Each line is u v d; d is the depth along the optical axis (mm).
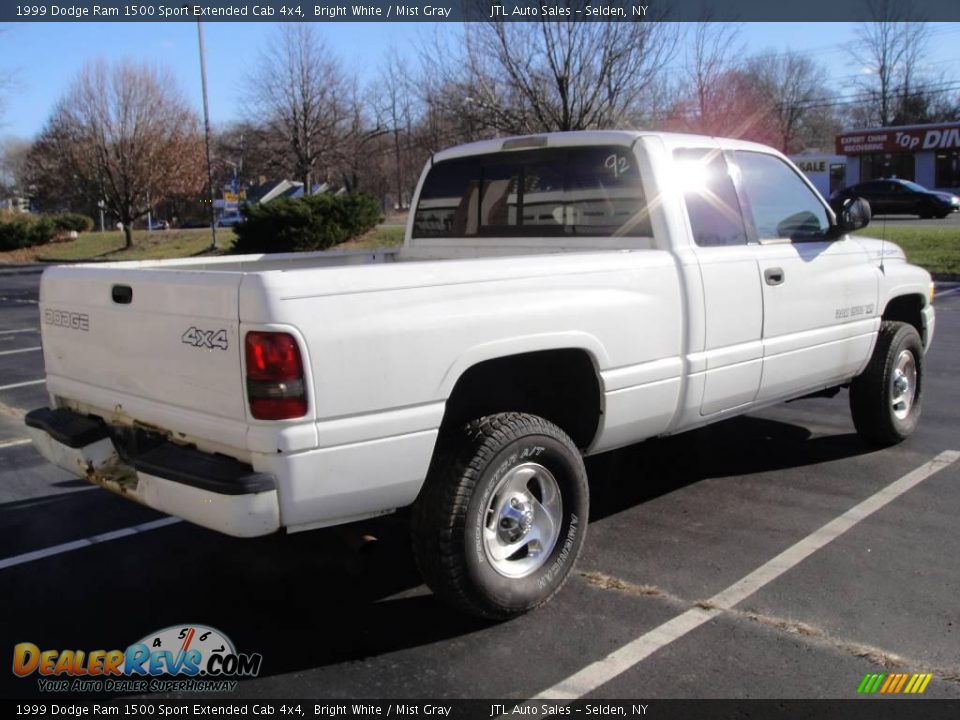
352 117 38906
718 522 5008
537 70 16438
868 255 5879
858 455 6164
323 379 3305
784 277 5133
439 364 3590
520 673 3504
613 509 5254
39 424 4301
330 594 4250
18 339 13000
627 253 4371
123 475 3891
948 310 12984
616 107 16531
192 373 3512
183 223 50625
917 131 41844
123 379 3898
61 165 37031
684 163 4836
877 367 6023
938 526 4859
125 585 4406
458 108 17469
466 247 5621
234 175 47875
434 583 3705
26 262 33844
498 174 5453
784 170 5500
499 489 3797
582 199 5008
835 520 4984
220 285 3340
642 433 4547
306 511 3354
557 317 3957
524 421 3836
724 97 24297
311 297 3285
